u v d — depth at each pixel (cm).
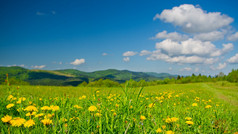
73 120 238
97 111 269
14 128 195
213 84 5684
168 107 392
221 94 1548
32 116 256
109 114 258
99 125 209
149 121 248
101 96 442
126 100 305
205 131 237
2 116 253
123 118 231
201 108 405
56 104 344
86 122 229
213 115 329
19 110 271
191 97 1016
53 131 187
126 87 326
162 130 206
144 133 198
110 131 200
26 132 190
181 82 9656
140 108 287
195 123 264
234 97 1199
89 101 339
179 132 221
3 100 349
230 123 283
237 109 548
